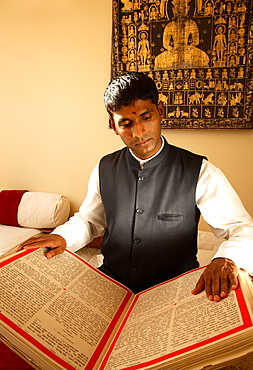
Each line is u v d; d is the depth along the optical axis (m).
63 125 2.40
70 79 2.30
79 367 0.56
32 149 2.52
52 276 0.78
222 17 1.89
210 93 2.00
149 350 0.56
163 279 1.01
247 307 0.56
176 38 1.98
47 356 0.56
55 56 2.30
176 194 0.97
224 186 0.96
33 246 0.87
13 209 2.38
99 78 2.24
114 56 2.10
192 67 2.00
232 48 1.91
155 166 0.99
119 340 0.64
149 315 0.69
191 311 0.62
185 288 0.75
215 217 0.95
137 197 1.00
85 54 2.23
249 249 0.79
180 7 1.94
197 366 0.50
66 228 1.04
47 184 2.55
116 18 2.04
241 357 0.48
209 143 2.11
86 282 0.82
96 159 2.39
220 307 0.59
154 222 0.98
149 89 0.84
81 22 2.19
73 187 2.50
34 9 2.26
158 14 1.98
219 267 0.71
